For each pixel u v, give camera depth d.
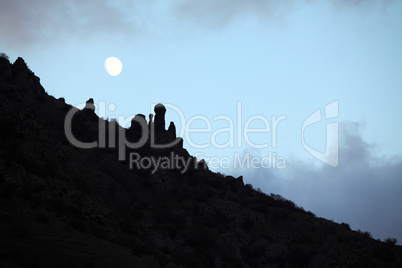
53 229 75.31
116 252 77.81
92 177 127.31
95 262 69.00
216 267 109.06
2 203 75.75
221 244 117.06
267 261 115.56
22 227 70.00
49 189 87.62
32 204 79.81
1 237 66.69
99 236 84.75
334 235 127.88
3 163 82.69
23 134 94.06
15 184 80.88
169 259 92.12
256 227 126.94
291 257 117.50
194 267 98.56
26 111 99.31
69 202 89.81
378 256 122.06
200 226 123.31
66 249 70.00
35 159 92.44
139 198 129.00
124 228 99.06
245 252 117.81
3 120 94.44
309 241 124.88
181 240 114.25
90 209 93.31
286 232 128.38
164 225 117.94
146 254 87.38
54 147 100.25
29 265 61.56
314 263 115.50
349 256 119.38
